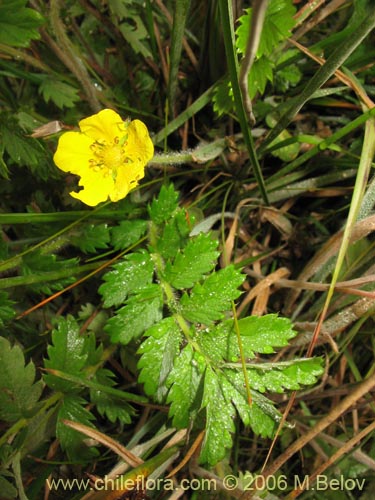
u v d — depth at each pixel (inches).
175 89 5.6
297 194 5.9
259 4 2.4
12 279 4.6
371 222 4.5
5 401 4.5
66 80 5.5
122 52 5.9
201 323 4.4
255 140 5.9
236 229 5.9
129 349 5.2
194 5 6.0
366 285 5.0
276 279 5.5
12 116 4.7
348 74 4.9
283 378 4.1
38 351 5.4
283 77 5.7
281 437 5.5
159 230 5.0
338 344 5.5
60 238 5.0
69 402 4.6
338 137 4.6
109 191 4.4
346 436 5.5
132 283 4.5
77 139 4.3
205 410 4.5
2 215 4.6
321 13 5.0
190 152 5.3
